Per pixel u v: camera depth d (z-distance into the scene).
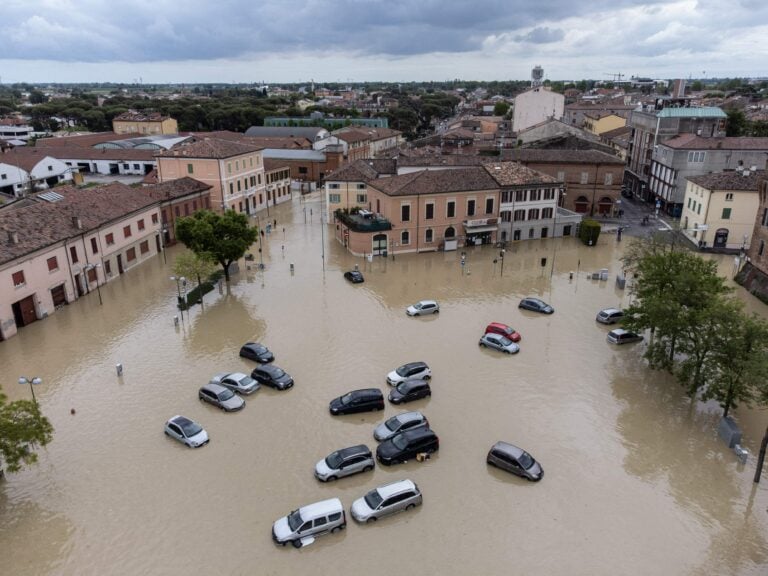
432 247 76.00
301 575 26.20
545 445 35.59
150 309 56.38
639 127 111.44
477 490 31.75
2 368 44.59
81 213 61.50
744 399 35.94
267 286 63.03
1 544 28.06
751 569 26.81
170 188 80.19
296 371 44.19
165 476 32.59
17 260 50.06
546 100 159.38
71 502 30.64
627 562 27.06
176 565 26.70
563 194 92.56
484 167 80.38
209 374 43.72
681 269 44.44
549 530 28.92
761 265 61.53
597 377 43.69
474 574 26.31
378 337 50.09
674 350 41.28
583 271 68.50
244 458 34.16
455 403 40.06
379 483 32.19
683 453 35.03
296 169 128.88
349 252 75.75
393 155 115.75
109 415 38.41
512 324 53.12
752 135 128.12
